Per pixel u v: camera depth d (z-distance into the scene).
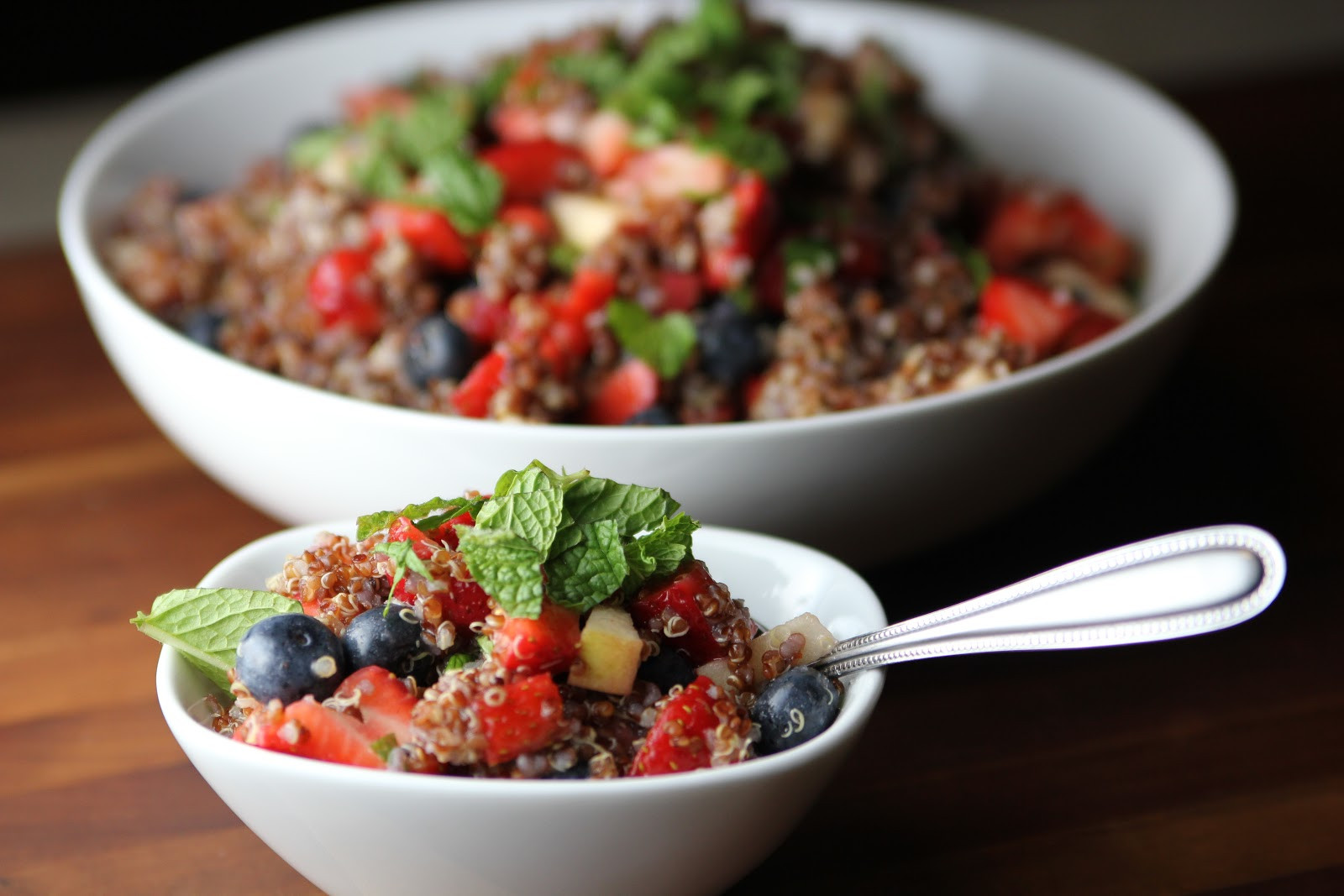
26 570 0.58
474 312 0.60
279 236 0.64
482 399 0.57
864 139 0.67
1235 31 1.31
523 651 0.44
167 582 0.58
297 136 0.72
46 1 1.09
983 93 0.76
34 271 0.77
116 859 0.49
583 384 0.59
